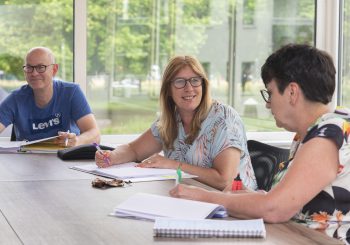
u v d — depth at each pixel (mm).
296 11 4852
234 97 4824
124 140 4660
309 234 1786
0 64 4484
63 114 4191
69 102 4184
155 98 4723
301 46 2016
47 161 3350
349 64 4848
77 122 4180
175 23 4695
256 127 4855
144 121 4727
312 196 1894
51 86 4152
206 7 4727
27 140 4086
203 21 4730
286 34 4855
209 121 3121
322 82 1976
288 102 2010
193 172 2951
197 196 2088
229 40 4777
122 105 4676
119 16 4605
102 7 4570
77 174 2912
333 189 1938
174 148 3227
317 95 1984
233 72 4801
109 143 4629
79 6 4504
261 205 1911
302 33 4879
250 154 3072
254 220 1845
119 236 1772
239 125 3113
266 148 3014
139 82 4691
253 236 1745
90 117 4195
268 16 4816
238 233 1748
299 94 1994
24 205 2205
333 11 4848
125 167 3039
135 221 1939
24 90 4215
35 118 4180
